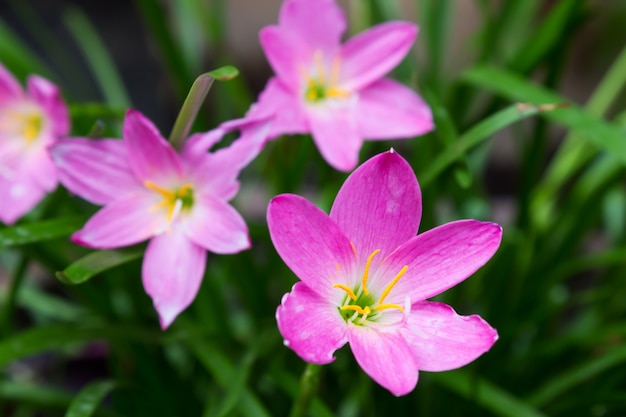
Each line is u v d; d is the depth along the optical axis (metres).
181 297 0.41
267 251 0.48
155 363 0.46
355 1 0.51
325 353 0.37
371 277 0.39
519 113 0.42
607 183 0.49
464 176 0.43
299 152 0.47
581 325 0.53
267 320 0.48
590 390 0.47
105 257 0.41
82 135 0.46
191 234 0.41
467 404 0.48
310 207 0.37
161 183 0.42
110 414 0.45
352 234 0.38
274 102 0.44
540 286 0.50
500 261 0.48
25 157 0.44
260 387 0.47
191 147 0.41
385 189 0.38
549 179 0.53
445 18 0.50
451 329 0.38
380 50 0.45
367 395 0.46
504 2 0.49
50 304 0.51
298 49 0.45
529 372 0.50
